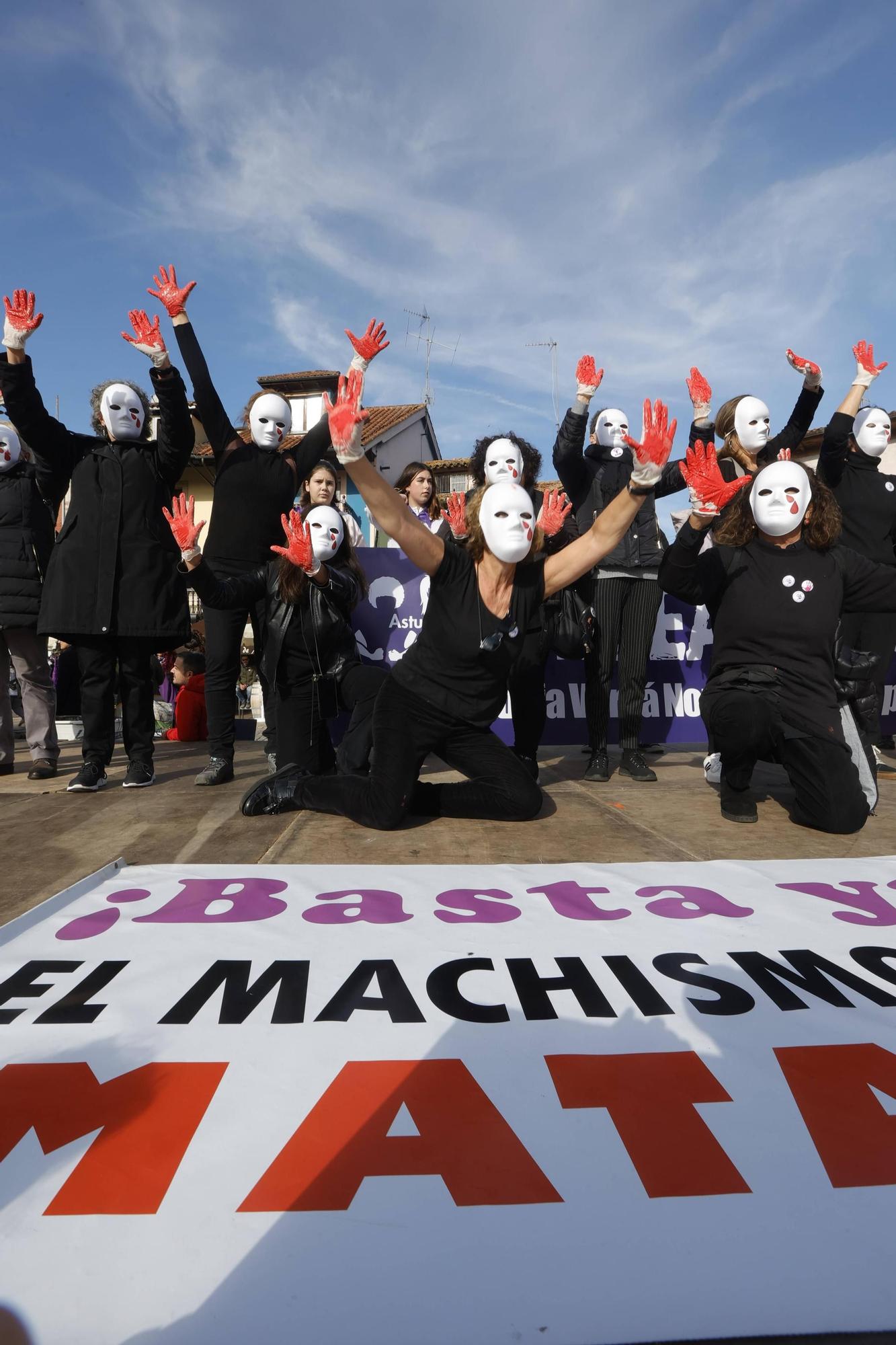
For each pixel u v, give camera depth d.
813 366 3.83
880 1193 1.02
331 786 2.90
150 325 3.46
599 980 1.57
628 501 2.58
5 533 4.02
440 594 2.73
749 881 2.16
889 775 3.94
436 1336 0.83
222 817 3.03
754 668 2.90
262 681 4.11
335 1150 1.08
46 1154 1.07
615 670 4.73
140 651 3.77
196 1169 1.05
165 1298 0.86
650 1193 1.01
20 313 3.37
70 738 6.91
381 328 2.61
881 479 4.21
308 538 3.21
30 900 2.10
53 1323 0.84
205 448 19.02
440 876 2.20
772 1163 1.07
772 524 2.94
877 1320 0.86
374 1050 1.32
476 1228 0.96
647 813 3.10
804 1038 1.37
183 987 1.52
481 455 3.69
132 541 3.65
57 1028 1.37
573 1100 1.19
